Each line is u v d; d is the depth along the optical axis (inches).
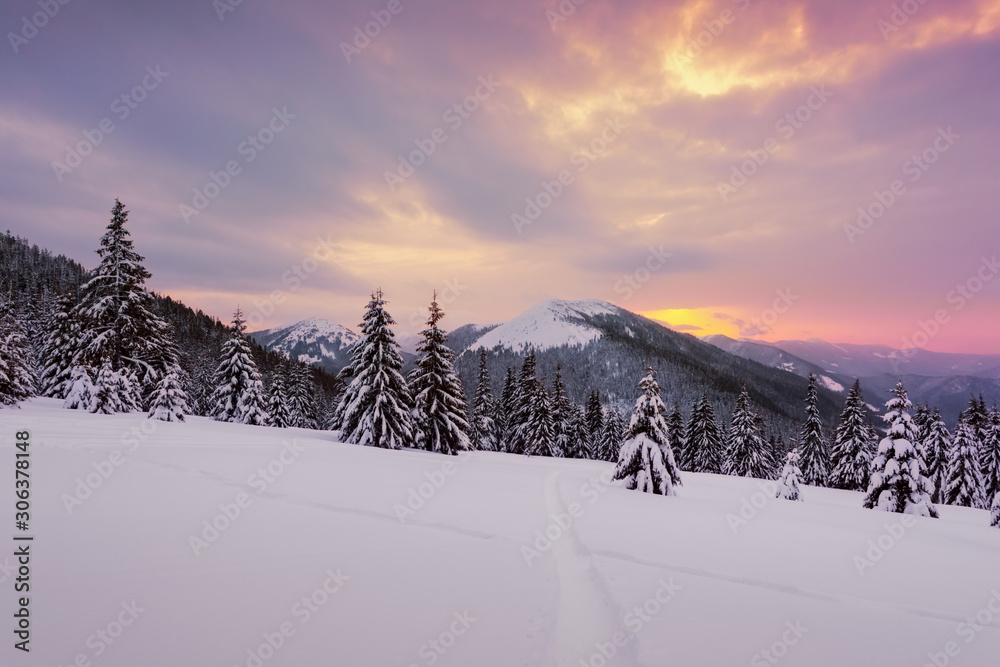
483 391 2282.2
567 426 2405.3
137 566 229.6
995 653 203.2
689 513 512.1
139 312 1242.6
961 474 1587.1
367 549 285.4
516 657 166.7
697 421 2332.7
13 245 4274.1
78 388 1103.6
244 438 876.6
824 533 454.0
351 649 165.0
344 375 1283.2
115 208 1203.9
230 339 1566.2
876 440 1927.9
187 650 156.3
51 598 189.3
